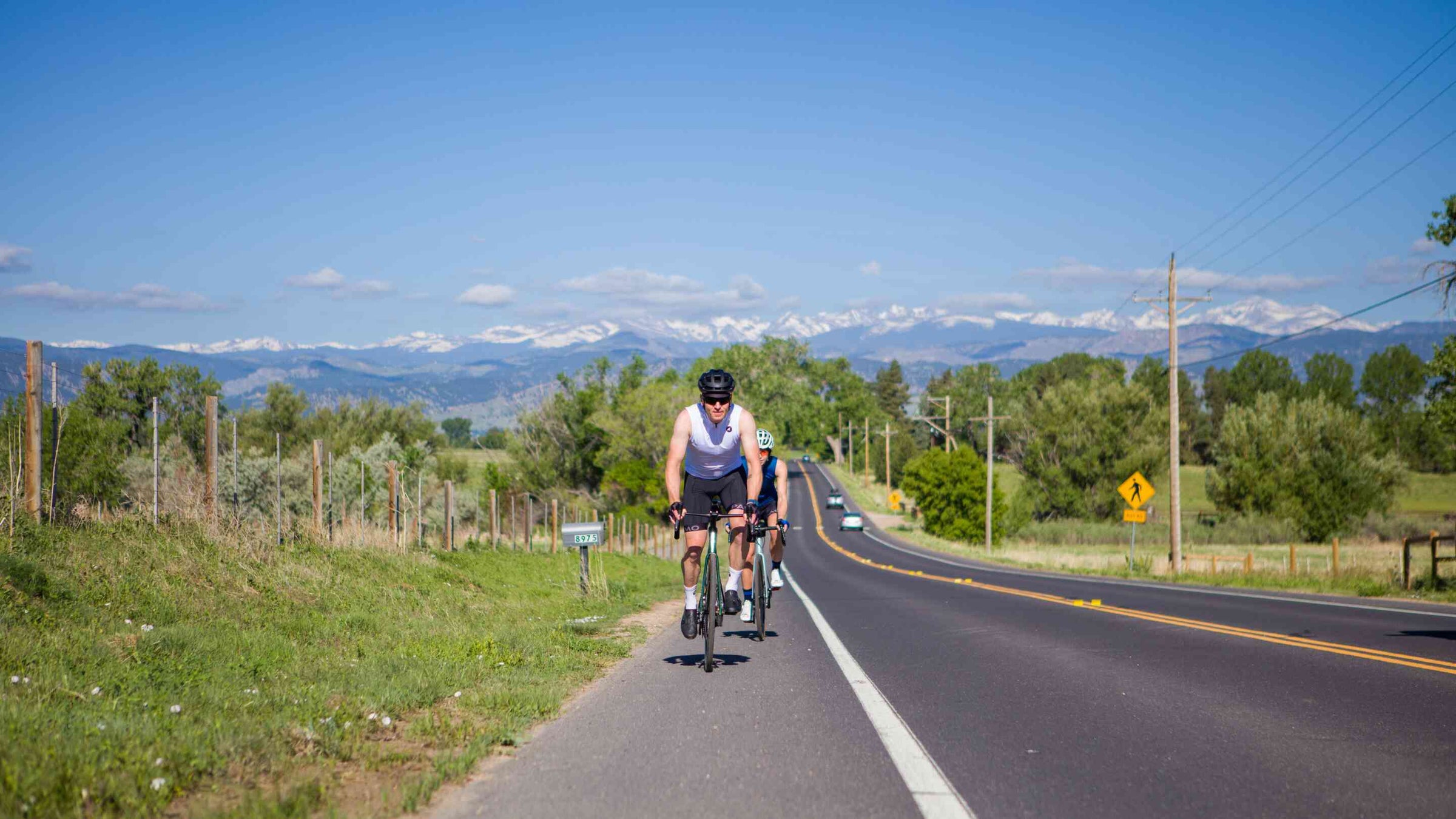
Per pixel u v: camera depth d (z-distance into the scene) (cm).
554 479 7850
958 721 569
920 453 13500
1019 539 7075
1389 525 6100
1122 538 6794
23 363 1023
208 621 834
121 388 4169
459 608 1202
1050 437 8319
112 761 416
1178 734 535
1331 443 6275
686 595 743
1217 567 3878
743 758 477
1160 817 384
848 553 5659
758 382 14875
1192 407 13388
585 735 534
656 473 7075
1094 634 1067
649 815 384
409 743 509
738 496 730
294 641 827
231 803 389
